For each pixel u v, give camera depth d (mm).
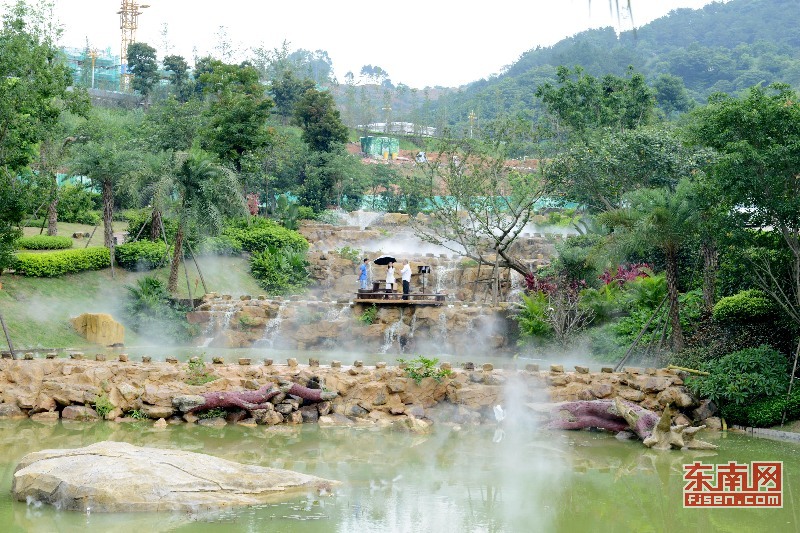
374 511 14250
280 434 20516
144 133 60656
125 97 101625
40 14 28266
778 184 22422
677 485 16703
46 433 19734
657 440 20000
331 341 36844
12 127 26641
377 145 100062
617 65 138875
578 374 23203
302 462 17672
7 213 26641
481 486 16312
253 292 45312
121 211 57938
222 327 37438
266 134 52656
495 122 50188
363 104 143875
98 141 47344
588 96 56375
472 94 179875
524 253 50188
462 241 44250
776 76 129375
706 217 25234
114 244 41750
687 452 19641
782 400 21906
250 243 49312
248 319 37406
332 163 72875
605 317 33469
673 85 96312
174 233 45875
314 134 77062
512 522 14047
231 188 39156
